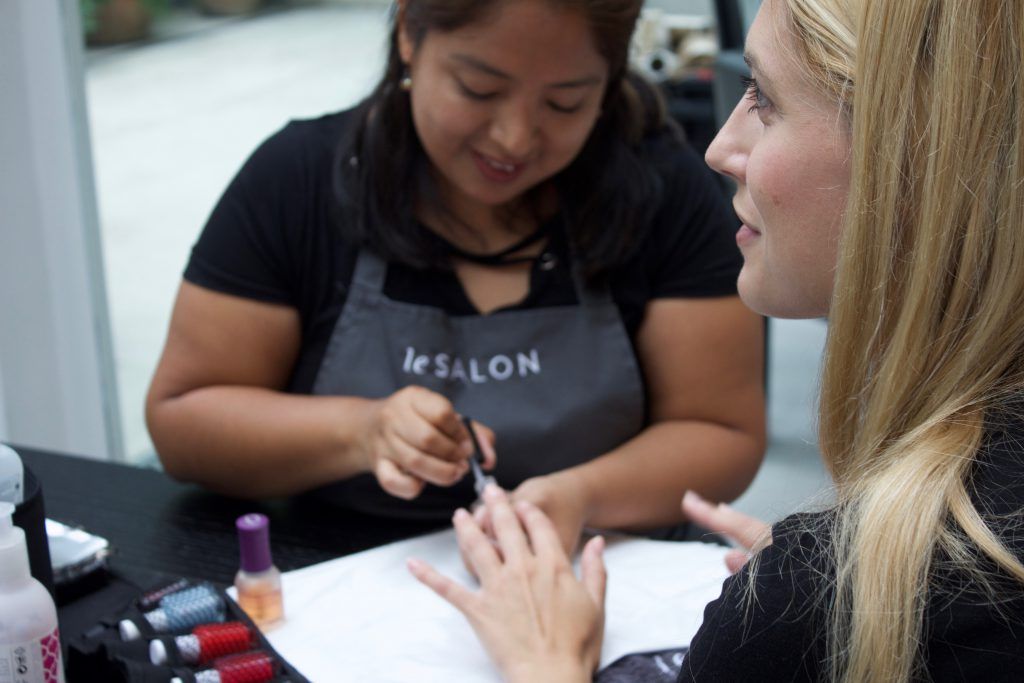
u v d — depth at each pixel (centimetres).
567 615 79
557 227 112
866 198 55
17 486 66
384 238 107
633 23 98
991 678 49
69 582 85
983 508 51
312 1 381
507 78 94
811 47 56
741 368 116
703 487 111
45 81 164
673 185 116
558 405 108
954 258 53
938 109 52
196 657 74
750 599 54
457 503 106
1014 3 50
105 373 192
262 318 110
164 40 343
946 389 55
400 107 106
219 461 106
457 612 85
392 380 108
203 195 296
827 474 63
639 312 115
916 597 50
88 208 181
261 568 83
